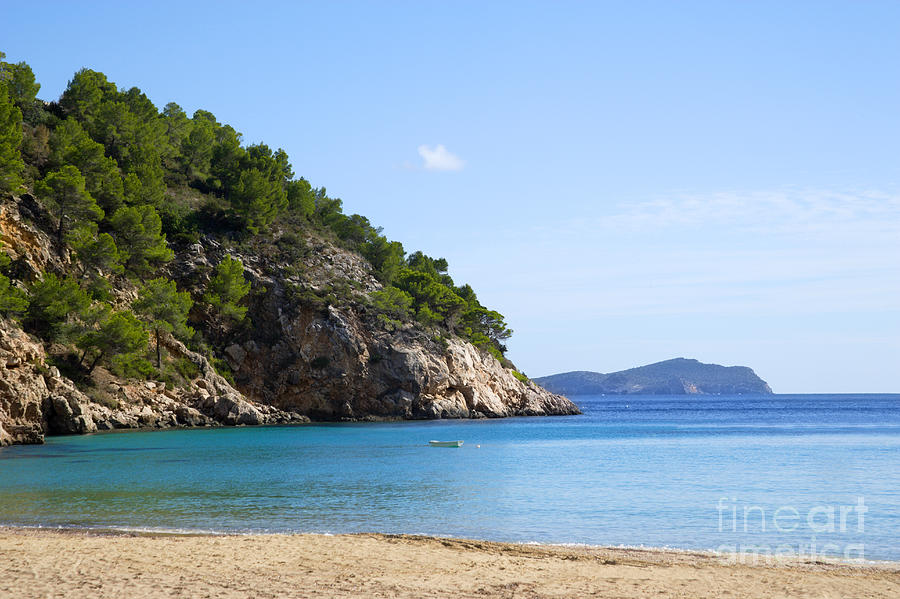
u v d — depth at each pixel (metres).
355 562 20.81
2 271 82.25
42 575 18.23
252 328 119.44
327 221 164.25
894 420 147.12
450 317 154.62
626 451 69.06
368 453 65.00
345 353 120.94
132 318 90.56
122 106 123.31
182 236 119.62
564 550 24.67
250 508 34.12
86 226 95.56
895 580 20.11
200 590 17.03
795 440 85.88
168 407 93.62
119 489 39.81
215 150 147.62
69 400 78.31
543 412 164.25
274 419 110.75
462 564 20.89
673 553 24.55
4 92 97.94
